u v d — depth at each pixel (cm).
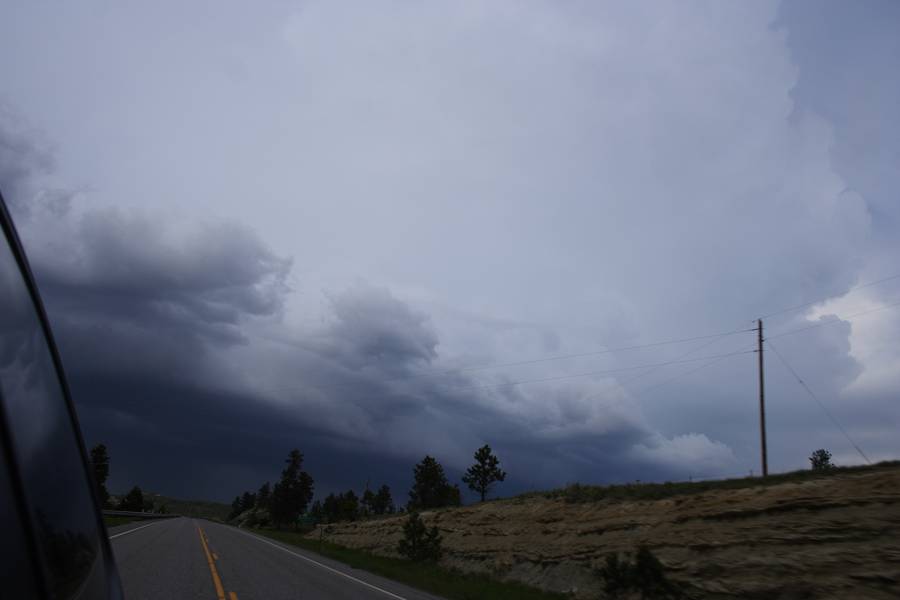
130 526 4362
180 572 1792
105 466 8394
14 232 239
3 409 175
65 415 278
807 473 2122
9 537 168
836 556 1608
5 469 172
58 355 282
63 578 217
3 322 202
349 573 2364
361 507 9444
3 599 159
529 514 3444
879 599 1434
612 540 2517
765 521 1916
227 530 5747
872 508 1675
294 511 11550
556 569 2688
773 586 1680
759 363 3077
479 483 5350
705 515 2177
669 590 1892
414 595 1842
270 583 1727
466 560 3494
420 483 7012
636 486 3047
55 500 228
